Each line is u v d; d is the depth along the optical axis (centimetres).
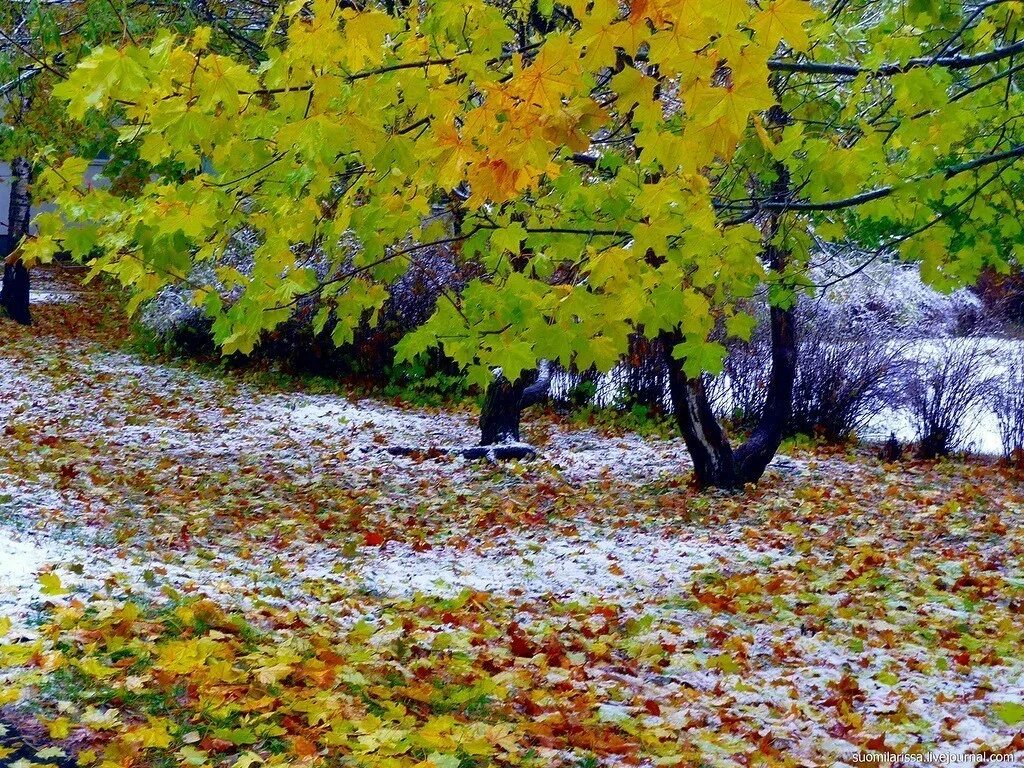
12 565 480
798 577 730
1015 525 891
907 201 466
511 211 416
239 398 1466
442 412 1477
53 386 1405
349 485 1012
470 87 346
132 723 329
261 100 331
